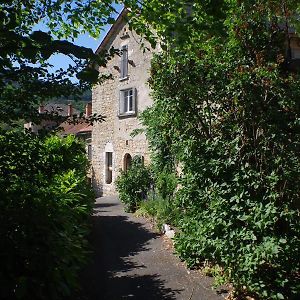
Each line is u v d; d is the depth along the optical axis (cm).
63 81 246
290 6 539
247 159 513
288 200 486
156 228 852
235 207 471
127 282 523
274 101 514
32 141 271
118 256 655
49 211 298
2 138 261
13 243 251
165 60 589
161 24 351
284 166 482
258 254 431
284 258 449
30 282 249
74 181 642
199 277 542
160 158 907
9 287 242
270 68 492
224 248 469
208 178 521
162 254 662
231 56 520
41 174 281
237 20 511
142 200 1120
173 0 334
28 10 289
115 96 1644
